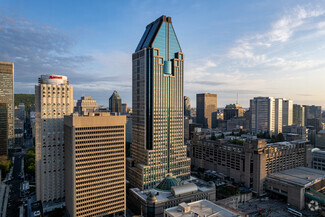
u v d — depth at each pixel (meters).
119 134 184.12
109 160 180.75
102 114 188.62
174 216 153.12
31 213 198.12
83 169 170.75
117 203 185.62
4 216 196.62
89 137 171.75
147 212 187.00
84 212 172.38
